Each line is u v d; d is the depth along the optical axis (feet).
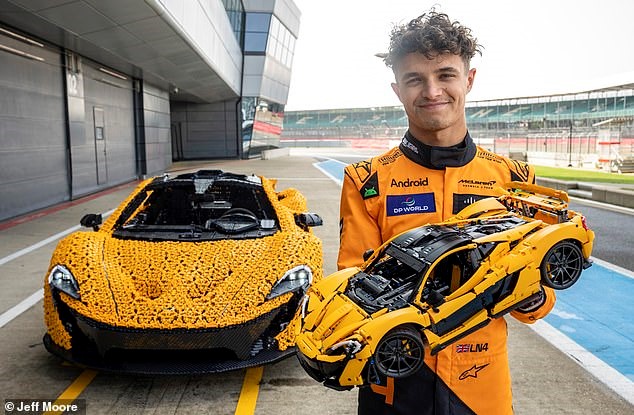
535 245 5.02
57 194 40.01
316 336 5.07
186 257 12.06
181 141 113.60
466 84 5.47
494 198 5.71
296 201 21.36
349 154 163.02
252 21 110.42
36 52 36.09
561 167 92.53
